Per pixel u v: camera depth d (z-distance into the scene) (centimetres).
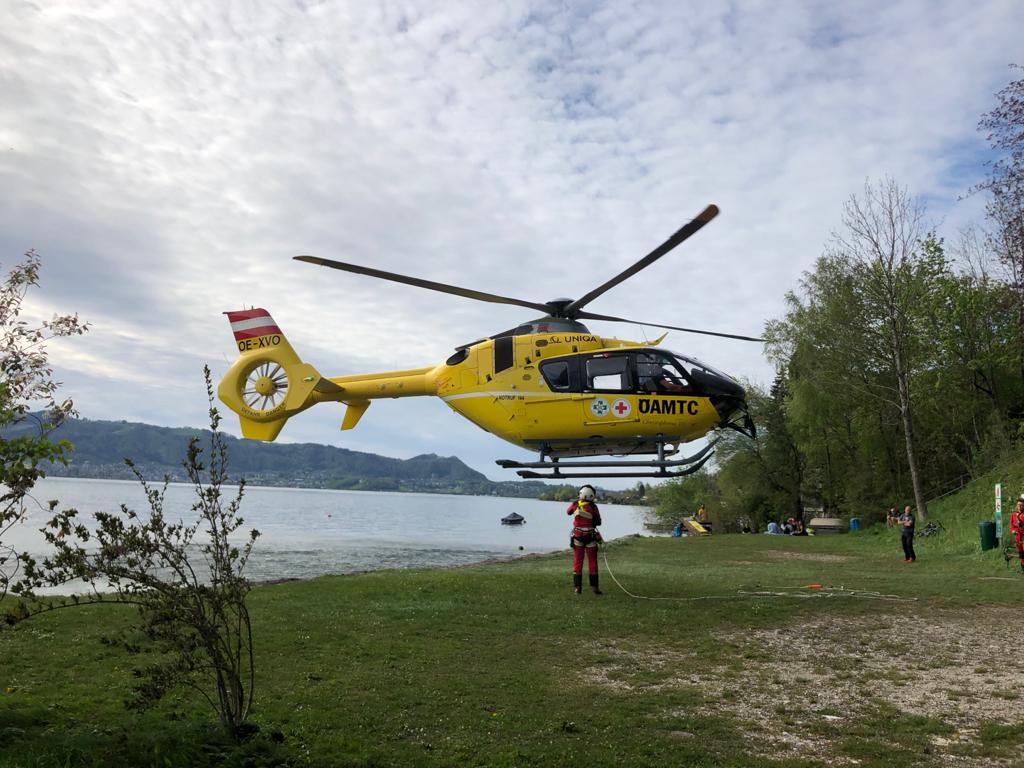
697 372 1366
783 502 4825
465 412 1467
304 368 1650
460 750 514
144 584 467
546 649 873
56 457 491
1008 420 3331
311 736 522
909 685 724
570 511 1359
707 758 512
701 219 1107
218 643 497
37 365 799
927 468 3878
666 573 1705
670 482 6059
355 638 885
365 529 5725
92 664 714
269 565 2508
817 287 3934
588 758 503
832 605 1198
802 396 4119
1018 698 675
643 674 761
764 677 755
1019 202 2445
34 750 425
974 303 3297
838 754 528
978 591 1358
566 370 1384
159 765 414
